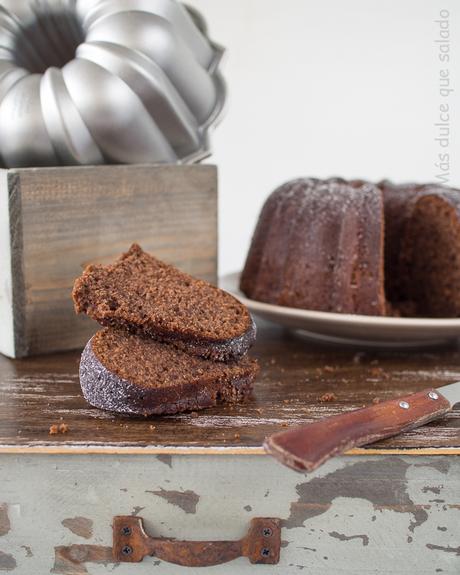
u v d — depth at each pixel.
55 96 0.72
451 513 0.61
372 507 0.61
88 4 0.75
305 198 0.80
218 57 0.81
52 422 0.62
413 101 1.20
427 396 0.64
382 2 1.19
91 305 0.66
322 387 0.69
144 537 0.60
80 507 0.60
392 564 0.61
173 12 0.76
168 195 0.77
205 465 0.60
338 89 1.22
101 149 0.74
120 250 0.75
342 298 0.77
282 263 0.80
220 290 0.70
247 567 0.62
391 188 0.86
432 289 0.83
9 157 0.74
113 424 0.62
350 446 0.58
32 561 0.61
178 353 0.66
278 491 0.60
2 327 0.74
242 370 0.66
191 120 0.78
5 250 0.72
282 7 1.20
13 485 0.60
